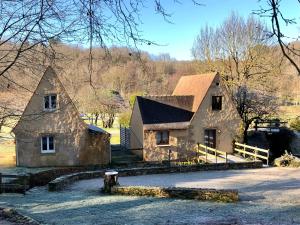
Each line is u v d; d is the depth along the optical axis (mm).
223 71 43875
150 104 33562
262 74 40656
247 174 24406
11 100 11414
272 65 37375
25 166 28969
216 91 33688
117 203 15203
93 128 32219
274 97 39438
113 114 47844
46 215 12812
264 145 38312
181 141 32875
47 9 6969
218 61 44594
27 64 8203
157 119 32500
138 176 23625
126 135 37906
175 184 20609
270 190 18656
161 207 14375
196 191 16141
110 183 17859
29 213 13172
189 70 46594
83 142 29953
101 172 23109
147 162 29516
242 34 42125
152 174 24438
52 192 18328
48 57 7781
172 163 30781
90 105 28000
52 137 29500
